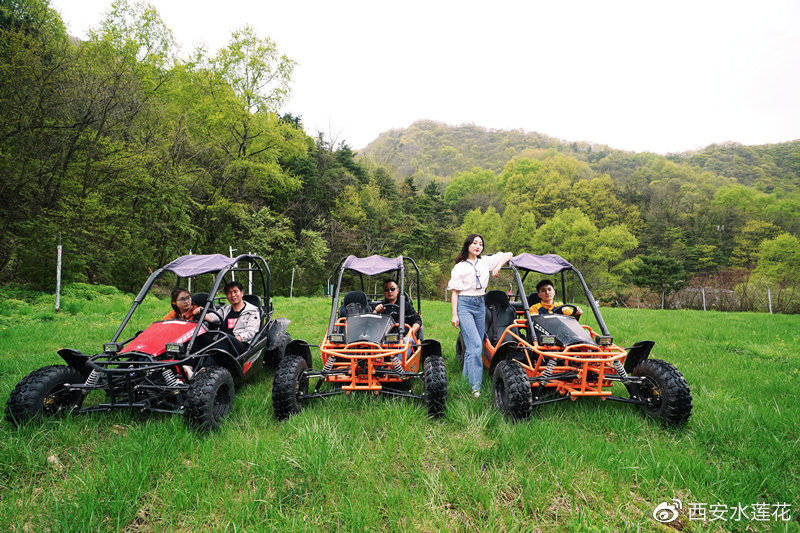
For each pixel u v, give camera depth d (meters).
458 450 3.20
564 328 4.27
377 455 3.07
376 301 6.43
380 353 3.88
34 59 13.66
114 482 2.67
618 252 62.34
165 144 19.62
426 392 3.84
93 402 4.24
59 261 11.64
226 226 25.64
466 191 126.50
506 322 5.39
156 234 19.31
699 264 70.62
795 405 4.28
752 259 68.75
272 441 3.25
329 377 4.20
